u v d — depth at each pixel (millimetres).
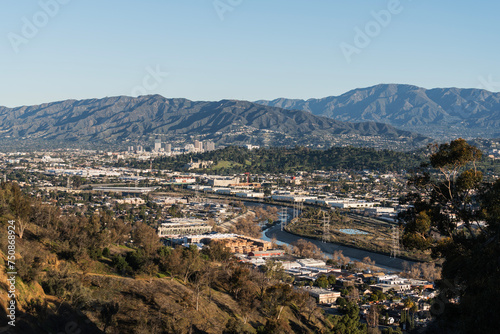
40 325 86750
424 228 72062
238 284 147625
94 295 110938
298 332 136750
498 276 53719
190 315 118188
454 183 74000
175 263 142750
